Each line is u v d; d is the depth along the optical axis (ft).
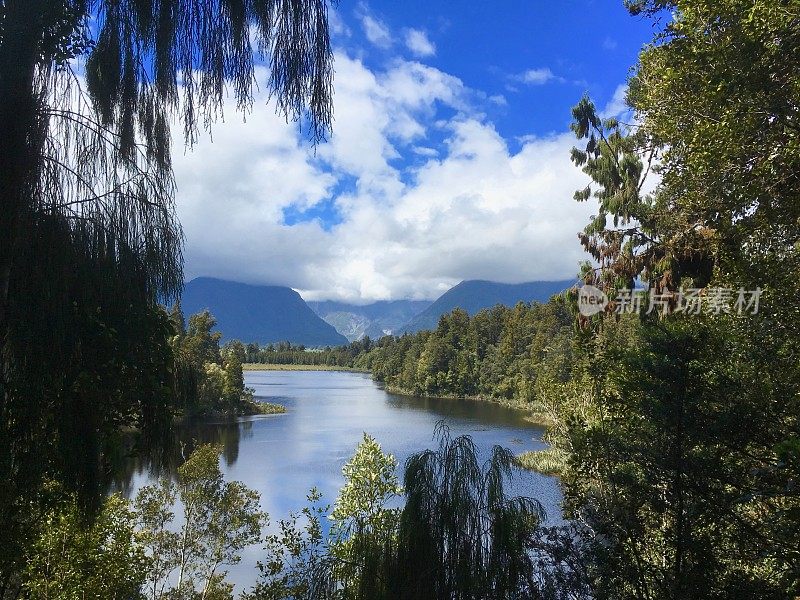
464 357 234.17
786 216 17.21
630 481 14.30
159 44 9.39
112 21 9.32
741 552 14.06
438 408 180.14
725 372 15.35
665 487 14.46
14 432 8.59
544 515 14.70
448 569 13.12
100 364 9.09
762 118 15.75
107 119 9.76
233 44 9.46
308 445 103.04
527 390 182.60
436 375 236.84
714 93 16.03
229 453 95.20
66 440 8.88
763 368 15.71
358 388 279.90
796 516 12.48
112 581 21.13
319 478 76.79
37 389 8.67
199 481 32.40
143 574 23.90
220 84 9.62
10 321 8.65
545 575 13.91
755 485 13.75
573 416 18.11
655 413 14.55
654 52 20.58
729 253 19.48
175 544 31.32
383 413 161.27
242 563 45.75
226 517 32.55
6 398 8.54
